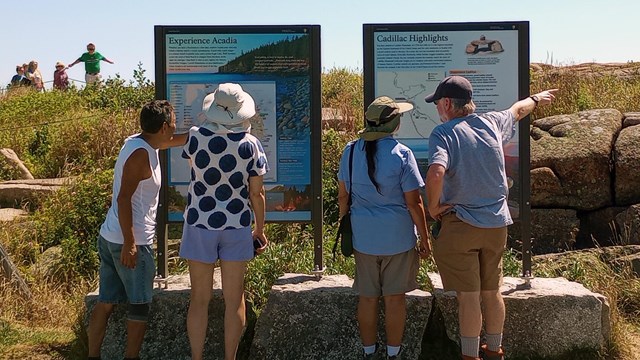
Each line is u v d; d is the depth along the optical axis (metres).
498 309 5.10
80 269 8.22
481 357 5.46
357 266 5.28
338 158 9.13
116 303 5.34
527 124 5.96
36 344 6.16
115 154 11.73
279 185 6.02
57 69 22.92
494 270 5.05
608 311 5.68
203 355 5.74
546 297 5.59
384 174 5.10
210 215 5.07
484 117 5.07
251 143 5.13
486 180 4.92
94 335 5.40
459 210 4.93
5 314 6.81
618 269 7.43
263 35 5.96
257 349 5.64
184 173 6.03
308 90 5.98
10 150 12.19
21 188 10.60
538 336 5.59
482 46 5.97
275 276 6.48
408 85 6.00
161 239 6.02
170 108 5.19
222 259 5.14
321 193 6.02
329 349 5.61
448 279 5.04
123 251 5.05
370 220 5.14
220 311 5.73
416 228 5.29
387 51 6.00
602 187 8.38
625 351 5.72
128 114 14.04
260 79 5.97
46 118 15.29
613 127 8.75
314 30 5.94
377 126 5.16
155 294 5.78
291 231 7.91
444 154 4.86
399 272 5.16
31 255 8.62
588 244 8.38
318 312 5.61
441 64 5.98
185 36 5.95
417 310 5.59
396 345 5.25
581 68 16.25
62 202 9.23
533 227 8.38
